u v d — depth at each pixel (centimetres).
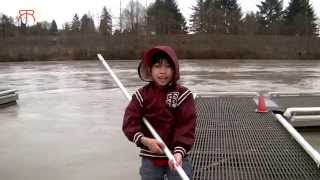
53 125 891
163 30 5078
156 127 295
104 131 827
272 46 4131
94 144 727
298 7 6112
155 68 291
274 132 694
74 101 1227
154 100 292
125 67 2592
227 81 1777
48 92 1445
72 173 576
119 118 959
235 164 527
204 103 955
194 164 522
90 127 866
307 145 577
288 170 507
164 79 291
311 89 1519
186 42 4172
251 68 2545
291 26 5191
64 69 2452
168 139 295
